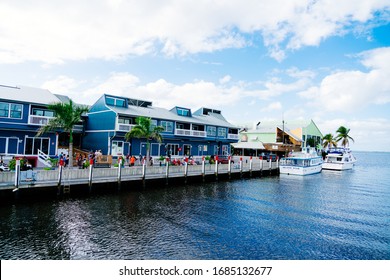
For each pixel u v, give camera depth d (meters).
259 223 17.98
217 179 33.88
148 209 19.58
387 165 103.88
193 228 16.30
